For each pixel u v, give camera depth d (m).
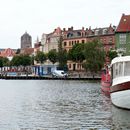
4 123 25.59
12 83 91.06
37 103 39.09
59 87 69.88
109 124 24.78
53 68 141.12
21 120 26.89
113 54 106.62
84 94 51.88
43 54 139.88
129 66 32.09
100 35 135.75
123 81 30.59
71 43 148.38
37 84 83.81
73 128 23.53
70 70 139.38
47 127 23.98
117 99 31.78
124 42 122.56
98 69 104.69
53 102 40.12
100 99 43.72
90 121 26.17
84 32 143.50
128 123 25.00
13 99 44.22
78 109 33.28
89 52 104.56
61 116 28.86
